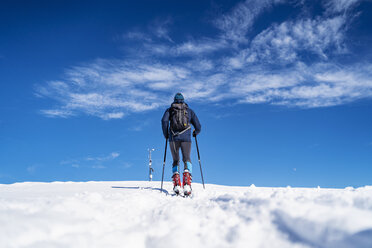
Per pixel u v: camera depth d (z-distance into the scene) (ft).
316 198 7.00
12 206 7.30
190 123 16.72
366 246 4.66
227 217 7.18
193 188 18.42
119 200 10.07
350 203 6.21
